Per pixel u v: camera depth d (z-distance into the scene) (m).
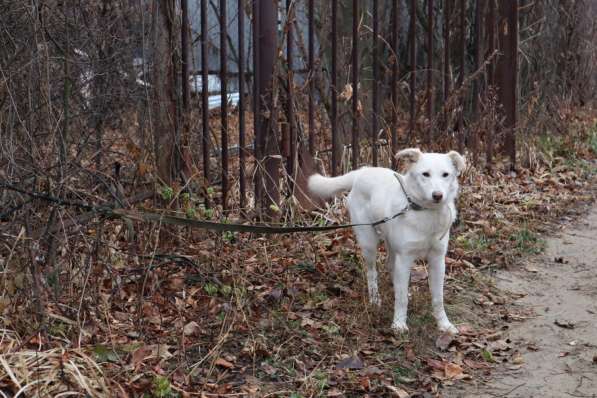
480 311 5.00
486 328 4.84
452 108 6.70
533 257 5.63
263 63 5.67
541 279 5.36
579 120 8.84
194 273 5.03
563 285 5.29
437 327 4.79
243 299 4.82
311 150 5.94
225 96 5.51
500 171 6.96
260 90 5.69
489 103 6.98
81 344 4.41
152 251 4.94
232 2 8.84
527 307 5.05
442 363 4.52
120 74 5.01
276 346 4.57
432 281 4.76
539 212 6.30
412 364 4.52
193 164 5.50
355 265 5.29
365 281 5.09
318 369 4.44
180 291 4.89
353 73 6.12
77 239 4.68
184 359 4.43
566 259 5.61
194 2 8.02
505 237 5.82
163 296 4.82
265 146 5.70
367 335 4.70
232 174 5.97
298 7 7.94
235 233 5.36
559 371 4.49
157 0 5.18
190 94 5.43
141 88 5.12
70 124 4.82
